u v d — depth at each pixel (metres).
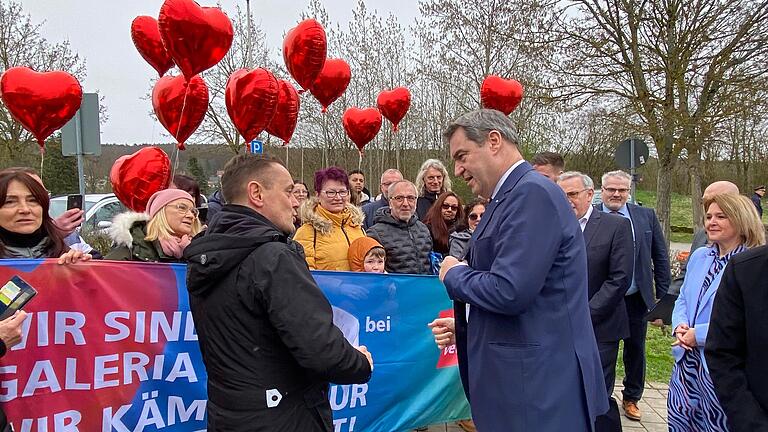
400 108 6.43
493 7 15.93
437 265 4.66
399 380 3.62
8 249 2.71
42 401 2.56
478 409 2.38
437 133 19.81
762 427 2.02
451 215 5.07
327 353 1.89
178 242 3.22
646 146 10.34
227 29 3.67
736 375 2.11
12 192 2.69
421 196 5.89
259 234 1.96
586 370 2.27
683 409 3.01
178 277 2.84
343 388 3.41
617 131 13.41
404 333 3.63
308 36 4.55
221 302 1.95
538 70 14.46
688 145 12.90
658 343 6.88
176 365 2.84
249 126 4.05
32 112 3.78
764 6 11.97
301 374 2.02
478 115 2.39
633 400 4.66
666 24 12.73
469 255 2.47
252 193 2.08
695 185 15.71
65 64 16.67
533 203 2.18
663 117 12.62
